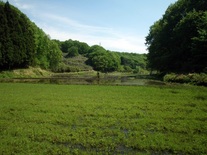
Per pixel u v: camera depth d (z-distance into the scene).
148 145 11.67
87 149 11.48
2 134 13.55
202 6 60.06
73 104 21.45
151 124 15.41
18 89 32.31
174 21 68.06
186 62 55.47
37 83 41.59
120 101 22.86
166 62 65.31
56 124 15.61
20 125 15.19
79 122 15.92
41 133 13.55
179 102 22.00
